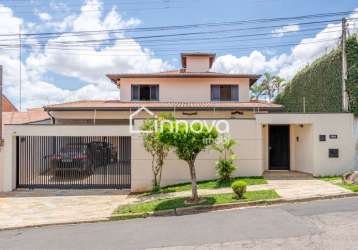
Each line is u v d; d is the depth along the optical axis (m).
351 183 10.28
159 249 5.50
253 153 12.47
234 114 17.62
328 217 6.82
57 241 6.59
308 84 16.28
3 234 7.70
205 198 9.51
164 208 8.99
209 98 20.56
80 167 12.93
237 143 12.45
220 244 5.54
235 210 8.39
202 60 22.95
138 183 12.38
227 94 20.66
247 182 11.39
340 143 12.30
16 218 8.98
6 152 12.64
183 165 12.45
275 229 6.21
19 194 12.11
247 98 20.50
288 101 19.45
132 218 8.70
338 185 10.35
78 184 12.93
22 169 13.03
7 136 12.67
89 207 10.05
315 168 12.34
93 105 17.58
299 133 13.71
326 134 12.34
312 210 7.55
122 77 20.58
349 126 12.30
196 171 12.43
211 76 20.25
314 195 9.09
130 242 6.07
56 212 9.52
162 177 12.44
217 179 12.22
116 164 12.95
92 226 7.99
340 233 5.71
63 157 12.93
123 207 9.65
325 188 9.98
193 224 7.11
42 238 6.96
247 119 12.46
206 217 7.78
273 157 14.27
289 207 8.12
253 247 5.28
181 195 10.41
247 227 6.48
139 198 11.02
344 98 12.53
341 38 12.84
